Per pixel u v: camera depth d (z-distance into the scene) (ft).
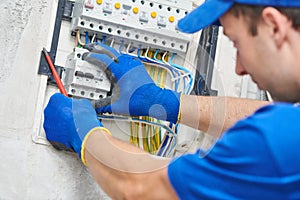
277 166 3.00
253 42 3.33
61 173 5.13
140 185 3.91
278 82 3.34
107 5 5.29
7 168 4.99
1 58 5.15
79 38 5.36
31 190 5.02
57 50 5.34
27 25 5.27
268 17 3.20
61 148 5.08
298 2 3.16
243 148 3.11
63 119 4.88
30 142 5.08
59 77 5.25
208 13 3.51
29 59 5.23
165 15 5.47
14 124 5.08
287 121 3.05
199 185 3.27
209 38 5.79
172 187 3.43
